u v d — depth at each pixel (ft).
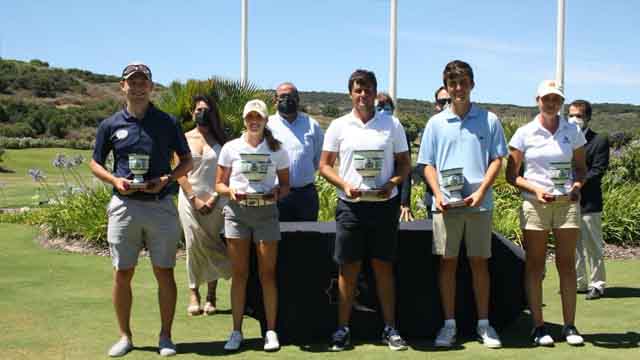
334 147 18.58
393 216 18.22
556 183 18.33
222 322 21.61
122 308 18.03
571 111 24.44
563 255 18.86
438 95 24.45
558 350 18.10
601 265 24.62
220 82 39.04
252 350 18.39
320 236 19.15
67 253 35.06
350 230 18.19
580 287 25.41
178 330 20.59
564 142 18.51
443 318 19.38
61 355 17.81
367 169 17.85
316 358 17.57
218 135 22.11
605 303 23.82
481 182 18.45
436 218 18.61
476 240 18.39
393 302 18.79
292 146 22.06
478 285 18.76
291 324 19.20
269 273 18.53
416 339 19.51
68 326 20.77
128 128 17.58
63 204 42.50
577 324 20.98
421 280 19.38
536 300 18.89
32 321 21.34
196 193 21.91
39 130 216.74
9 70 289.12
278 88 22.30
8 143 171.83
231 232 18.52
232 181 18.60
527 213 18.84
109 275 29.14
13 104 239.09
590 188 24.53
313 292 19.21
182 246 34.73
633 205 37.47
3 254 34.68
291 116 22.35
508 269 19.51
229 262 22.44
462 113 18.78
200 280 22.58
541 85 18.70
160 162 17.75
